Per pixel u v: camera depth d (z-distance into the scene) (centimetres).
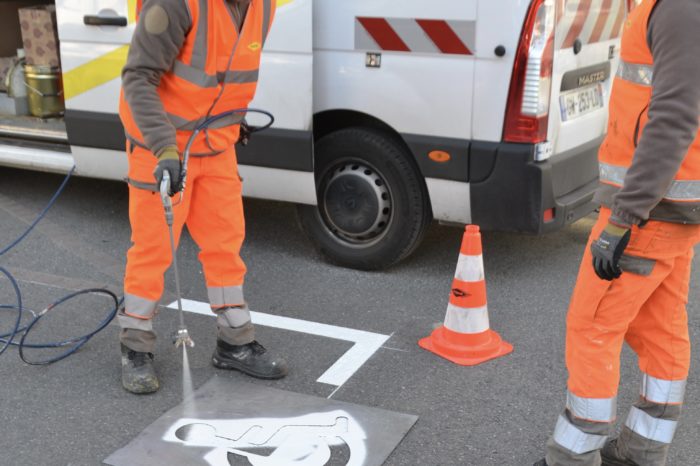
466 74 420
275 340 400
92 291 407
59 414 335
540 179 419
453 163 432
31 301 445
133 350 355
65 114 521
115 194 628
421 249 520
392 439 316
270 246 526
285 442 314
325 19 446
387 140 457
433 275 480
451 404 343
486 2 409
